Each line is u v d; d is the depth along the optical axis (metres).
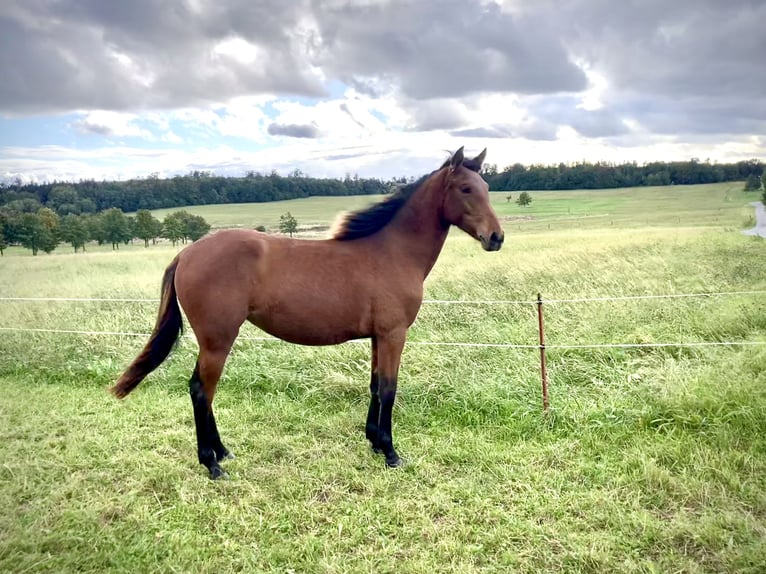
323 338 3.93
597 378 5.41
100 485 3.74
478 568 2.82
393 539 3.10
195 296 3.62
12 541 2.98
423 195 4.08
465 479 3.74
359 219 4.02
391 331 3.93
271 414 5.04
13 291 11.99
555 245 21.06
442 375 5.56
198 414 3.81
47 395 5.63
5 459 4.09
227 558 2.92
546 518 3.27
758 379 4.73
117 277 14.62
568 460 3.97
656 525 3.10
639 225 38.28
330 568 2.78
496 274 12.44
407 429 4.68
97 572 2.82
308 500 3.53
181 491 3.62
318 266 3.80
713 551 2.90
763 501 3.26
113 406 5.31
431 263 4.24
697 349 6.05
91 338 7.30
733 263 12.74
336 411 5.19
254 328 7.94
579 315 7.96
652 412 4.51
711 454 3.81
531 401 4.91
